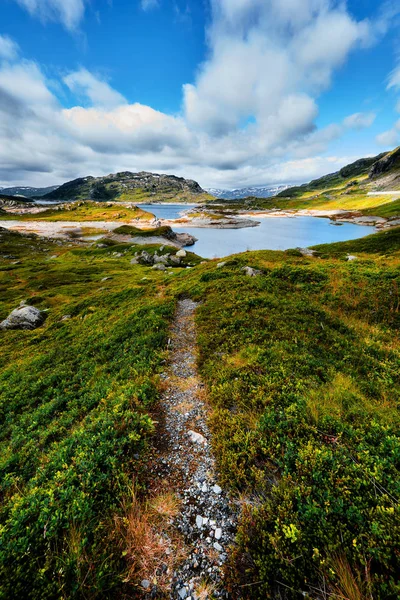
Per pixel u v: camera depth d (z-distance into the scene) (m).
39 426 11.12
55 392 13.88
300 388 8.16
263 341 12.01
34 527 4.47
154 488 5.78
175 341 14.48
